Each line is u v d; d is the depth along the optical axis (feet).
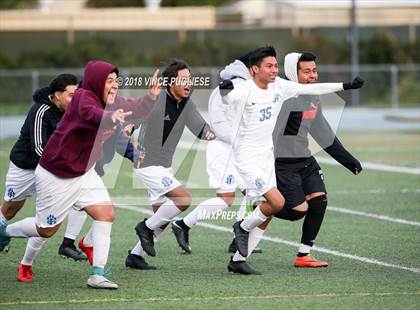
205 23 373.81
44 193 63.46
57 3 433.48
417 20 365.81
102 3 440.04
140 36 363.76
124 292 64.18
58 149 62.59
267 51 67.26
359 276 69.92
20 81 297.53
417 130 230.27
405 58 330.54
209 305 59.77
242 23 373.61
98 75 61.87
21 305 60.13
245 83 68.18
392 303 60.08
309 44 330.13
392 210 106.32
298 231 93.61
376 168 150.10
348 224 96.89
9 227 66.85
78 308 59.21
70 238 77.71
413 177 137.69
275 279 68.95
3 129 250.16
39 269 73.46
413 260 76.69
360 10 364.58
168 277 69.92
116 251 82.43
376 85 305.32
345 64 328.08
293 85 69.92
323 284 66.80
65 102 69.77
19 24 357.00
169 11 369.91
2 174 146.10
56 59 332.60
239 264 71.05
